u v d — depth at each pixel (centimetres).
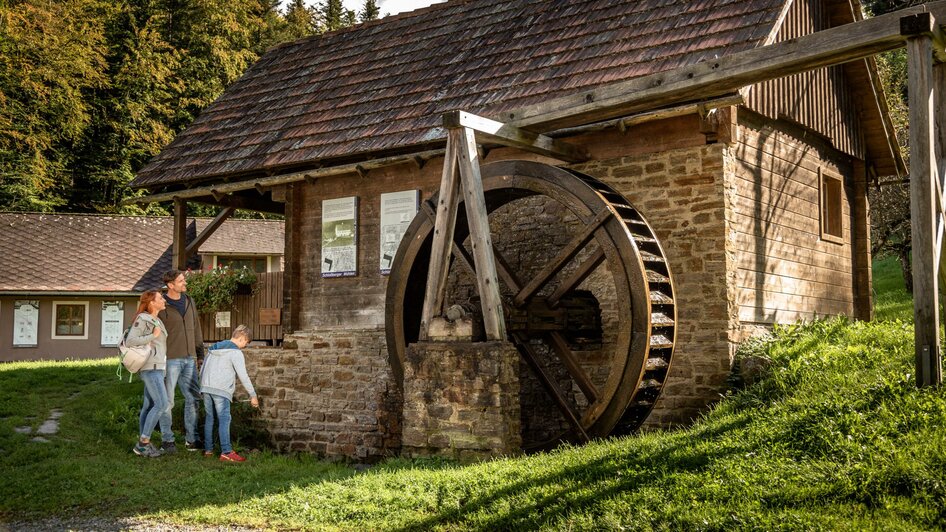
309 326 1310
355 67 1469
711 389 949
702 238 972
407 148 1172
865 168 1413
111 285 2602
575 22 1228
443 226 920
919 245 674
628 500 579
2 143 3319
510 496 624
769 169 1116
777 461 607
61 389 1447
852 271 1372
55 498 736
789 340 958
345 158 1246
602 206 892
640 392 880
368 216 1261
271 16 4781
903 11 722
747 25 1004
